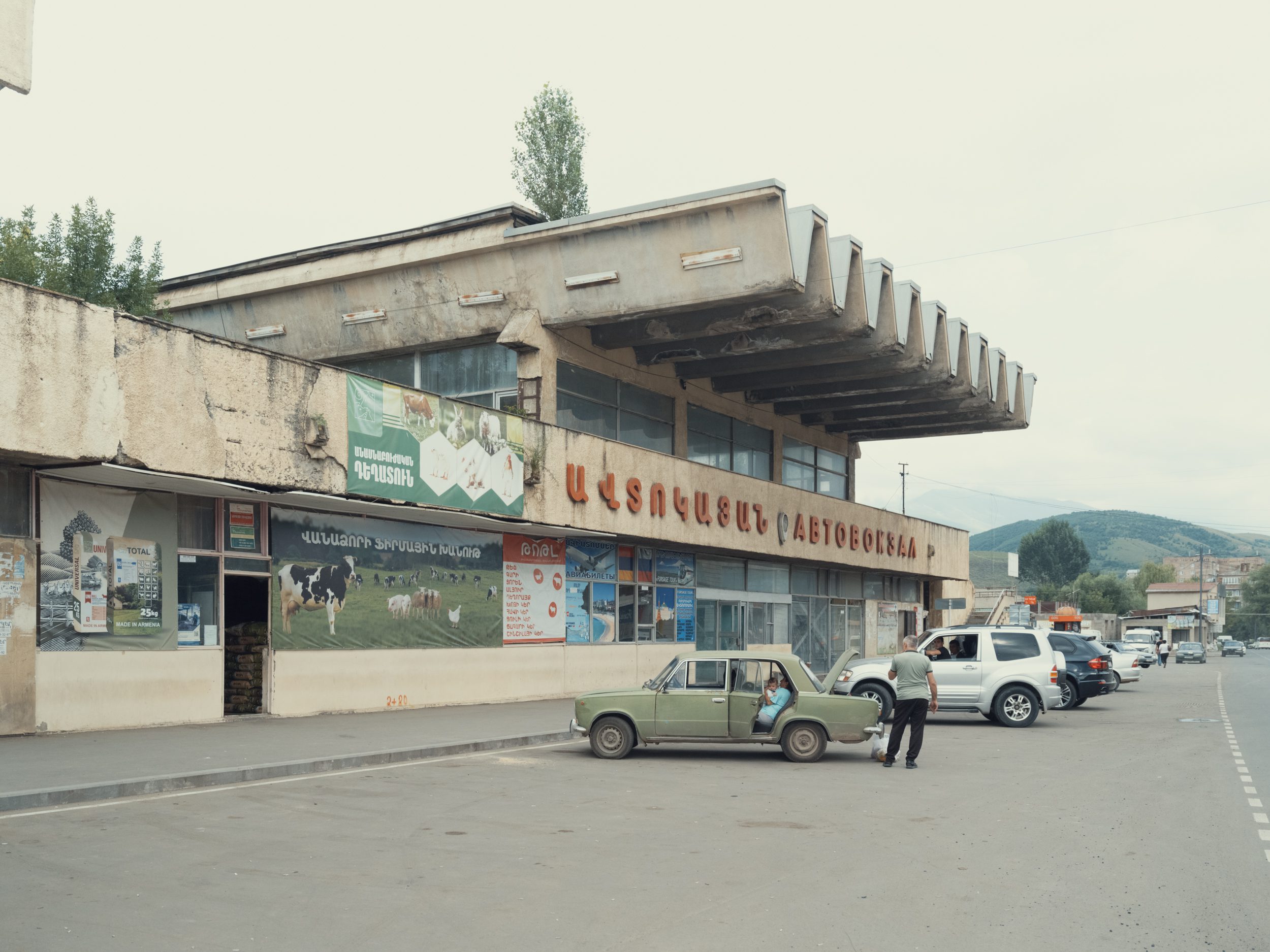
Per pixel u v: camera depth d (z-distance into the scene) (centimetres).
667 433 3195
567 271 2567
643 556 3034
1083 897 760
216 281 2939
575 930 660
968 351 3575
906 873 826
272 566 1908
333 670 2016
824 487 4284
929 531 4872
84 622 1588
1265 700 3206
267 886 752
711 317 2684
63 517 1571
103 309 1491
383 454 1961
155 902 703
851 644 4494
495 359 2728
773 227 2380
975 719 2395
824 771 1434
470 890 753
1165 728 2169
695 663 1570
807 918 694
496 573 2461
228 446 1667
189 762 1277
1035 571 16338
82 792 1073
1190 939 659
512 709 2227
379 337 2783
